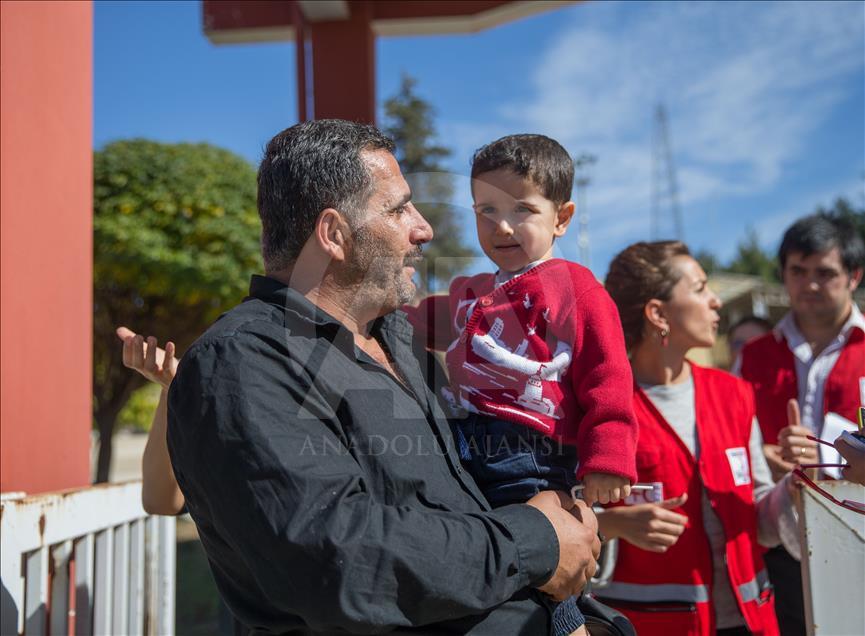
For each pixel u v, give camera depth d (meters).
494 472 1.47
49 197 2.44
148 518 2.57
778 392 2.83
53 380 2.44
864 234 25.19
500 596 1.20
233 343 1.25
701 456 2.00
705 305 2.11
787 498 1.96
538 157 1.58
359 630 1.10
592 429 1.43
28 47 2.32
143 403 11.60
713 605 1.92
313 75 5.07
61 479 2.49
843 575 1.52
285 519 1.11
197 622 5.13
